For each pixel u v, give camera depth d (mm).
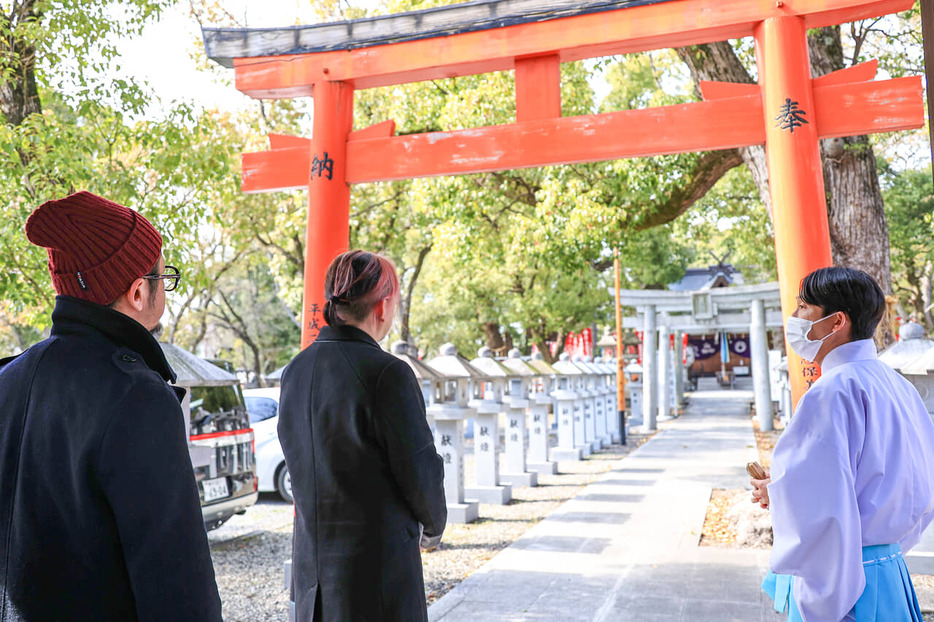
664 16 4496
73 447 1249
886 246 7953
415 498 2068
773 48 4301
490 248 14797
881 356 4738
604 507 7605
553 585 4836
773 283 15922
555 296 23094
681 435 15320
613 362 20594
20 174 5387
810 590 1764
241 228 18031
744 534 6012
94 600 1230
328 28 5113
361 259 2283
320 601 2076
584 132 4750
